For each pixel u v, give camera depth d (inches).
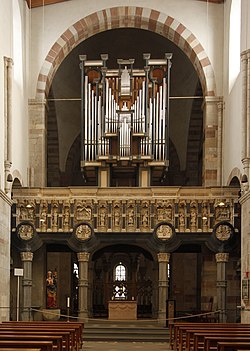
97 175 1105.4
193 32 1137.4
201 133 1433.3
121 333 903.7
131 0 1148.5
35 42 1140.5
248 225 873.5
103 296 1349.7
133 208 997.2
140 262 1414.9
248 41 904.3
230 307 1020.5
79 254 989.8
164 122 1105.4
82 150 1109.7
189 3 1144.8
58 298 1262.3
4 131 912.9
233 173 999.0
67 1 1152.2
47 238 994.1
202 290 1055.6
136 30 1386.6
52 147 1440.7
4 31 908.6
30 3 1135.0
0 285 868.0
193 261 1291.8
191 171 1453.0
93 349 742.5
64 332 530.9
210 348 465.1
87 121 1110.4
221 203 981.2
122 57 1456.7
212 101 1119.6
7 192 915.4
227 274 1024.2
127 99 1103.6
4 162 909.8
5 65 916.0
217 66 1127.0
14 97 989.8
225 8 1117.1
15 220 992.9
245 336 486.3
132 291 1322.6
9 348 352.8
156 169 1116.5
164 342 874.1
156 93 1114.1
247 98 904.3
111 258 1413.6
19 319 981.8
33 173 1104.2
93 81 1122.0
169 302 973.2
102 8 1147.9
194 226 989.2
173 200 994.1
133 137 1093.1
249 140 894.4
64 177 1457.9
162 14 1144.8
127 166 1105.4
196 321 1034.7
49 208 1000.2
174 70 1418.6
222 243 967.0
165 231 981.2
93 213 997.2
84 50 1416.1
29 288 976.3
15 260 1010.7
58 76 1389.0
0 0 875.4
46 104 1147.3
